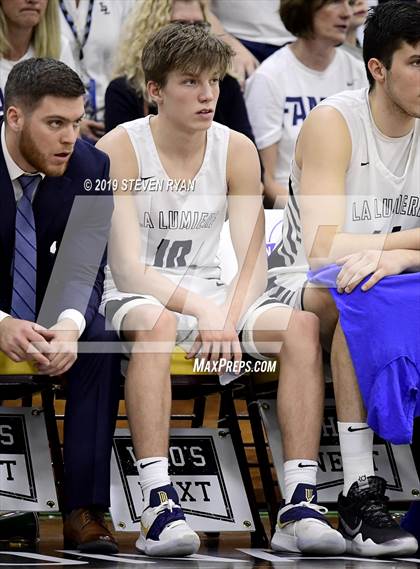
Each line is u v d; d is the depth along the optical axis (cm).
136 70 1188
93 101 1321
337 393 854
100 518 816
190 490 868
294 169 933
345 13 1265
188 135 878
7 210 833
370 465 852
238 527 869
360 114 910
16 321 799
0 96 1174
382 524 827
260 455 887
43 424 844
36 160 818
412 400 827
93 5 1330
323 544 809
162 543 788
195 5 1255
